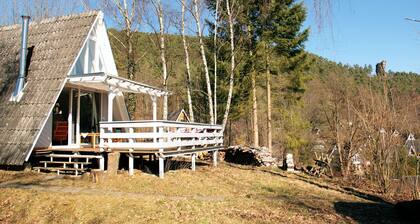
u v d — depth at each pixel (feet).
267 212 29.58
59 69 40.88
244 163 66.85
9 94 41.37
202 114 90.48
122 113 53.31
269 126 84.89
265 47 78.28
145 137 37.37
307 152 87.10
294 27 77.97
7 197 28.91
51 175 36.73
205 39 74.13
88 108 48.60
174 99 129.18
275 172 55.06
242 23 67.87
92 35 47.80
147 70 100.89
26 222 25.79
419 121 53.62
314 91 88.99
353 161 58.75
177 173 42.60
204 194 33.96
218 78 81.82
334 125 63.31
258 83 86.33
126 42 70.28
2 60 45.37
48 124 41.73
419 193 46.73
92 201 28.14
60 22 46.44
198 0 61.67
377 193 48.70
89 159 41.86
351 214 31.19
